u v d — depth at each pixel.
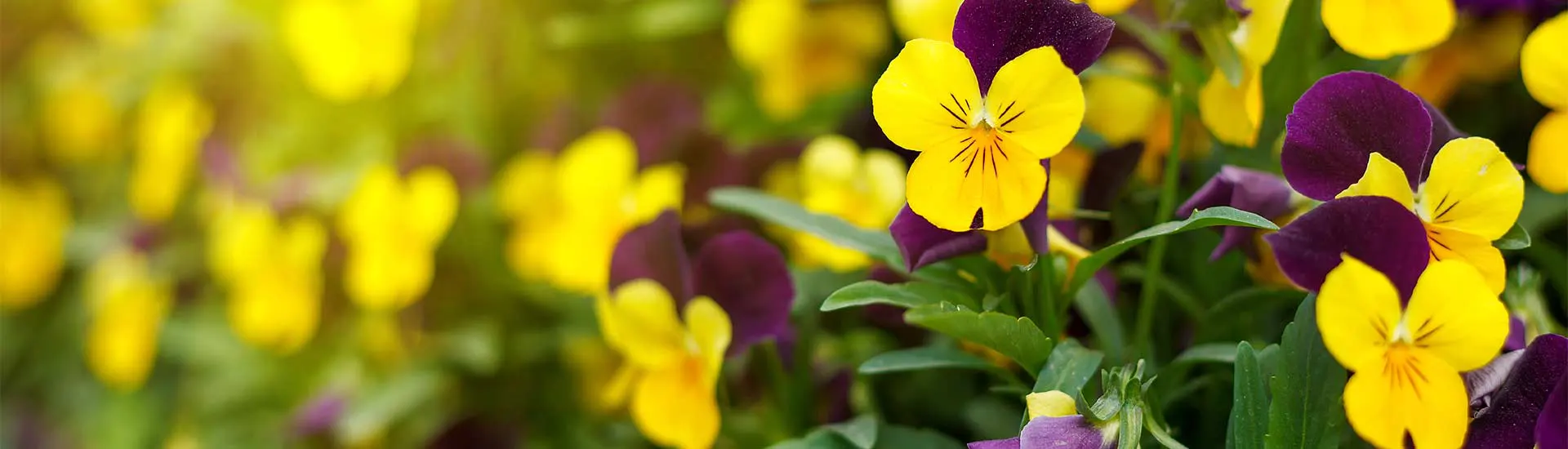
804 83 0.81
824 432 0.55
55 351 1.18
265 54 0.95
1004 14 0.50
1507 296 0.53
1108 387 0.50
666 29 0.85
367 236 0.77
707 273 0.57
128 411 1.02
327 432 0.81
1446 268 0.48
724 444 0.63
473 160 0.80
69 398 1.14
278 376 0.90
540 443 0.80
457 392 0.82
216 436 0.90
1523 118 0.62
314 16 0.82
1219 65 0.52
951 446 0.56
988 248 0.53
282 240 0.83
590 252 0.67
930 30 0.56
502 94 0.88
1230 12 0.52
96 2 1.06
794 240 0.63
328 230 0.84
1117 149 0.56
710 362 0.56
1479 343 0.48
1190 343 0.58
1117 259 0.58
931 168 0.50
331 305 0.85
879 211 0.61
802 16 0.79
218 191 0.89
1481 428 0.50
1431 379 0.48
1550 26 0.51
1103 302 0.55
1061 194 0.56
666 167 0.72
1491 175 0.49
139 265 0.95
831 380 0.61
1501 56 0.59
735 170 0.71
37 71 1.21
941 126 0.50
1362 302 0.48
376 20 0.82
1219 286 0.57
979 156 0.50
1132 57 0.62
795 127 0.83
